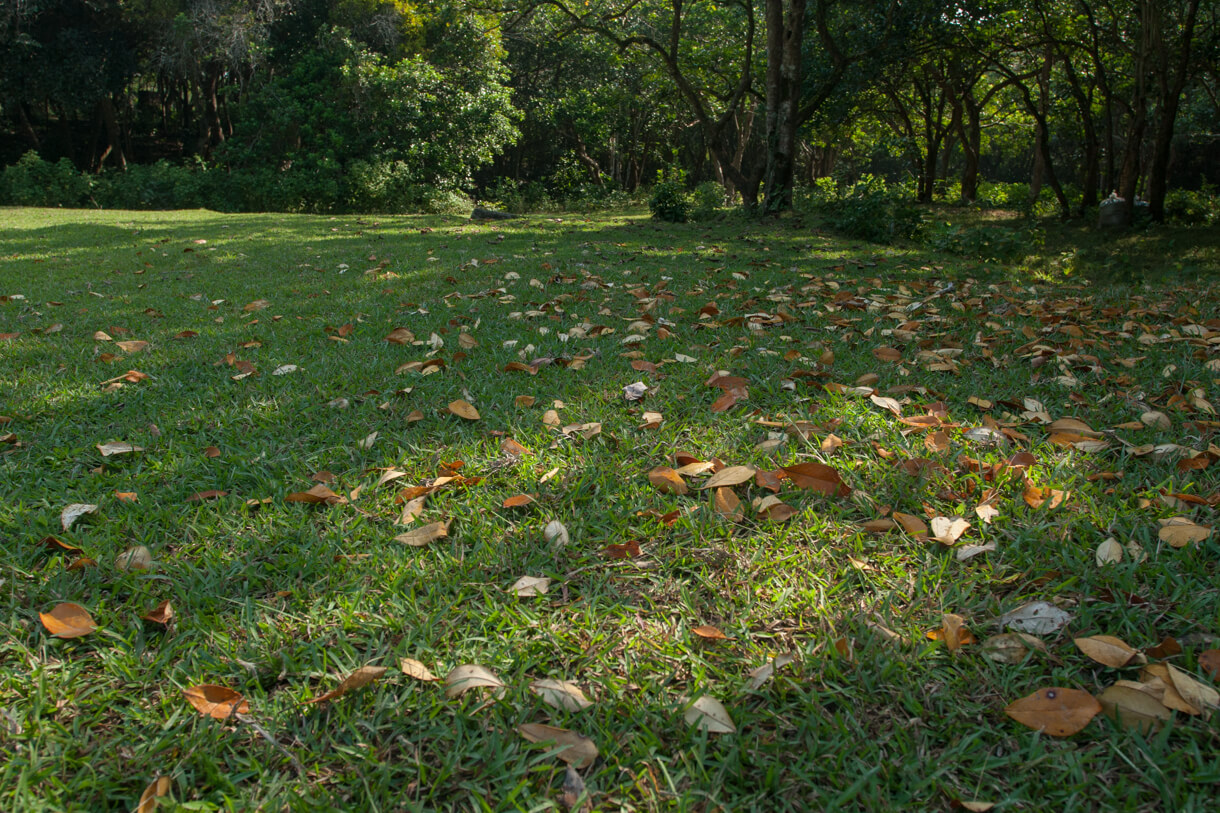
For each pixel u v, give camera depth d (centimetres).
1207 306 500
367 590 188
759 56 2075
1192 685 140
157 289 614
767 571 191
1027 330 405
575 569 195
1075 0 1831
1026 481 221
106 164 2808
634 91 2873
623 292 550
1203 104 2712
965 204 2606
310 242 941
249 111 2191
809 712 146
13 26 2105
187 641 172
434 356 375
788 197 1516
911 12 1534
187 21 2050
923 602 177
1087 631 164
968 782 132
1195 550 187
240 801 130
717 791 129
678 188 1485
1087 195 2120
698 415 285
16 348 419
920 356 347
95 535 215
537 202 2711
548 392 317
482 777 135
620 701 151
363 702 152
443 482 233
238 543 208
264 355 390
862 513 215
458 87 2297
